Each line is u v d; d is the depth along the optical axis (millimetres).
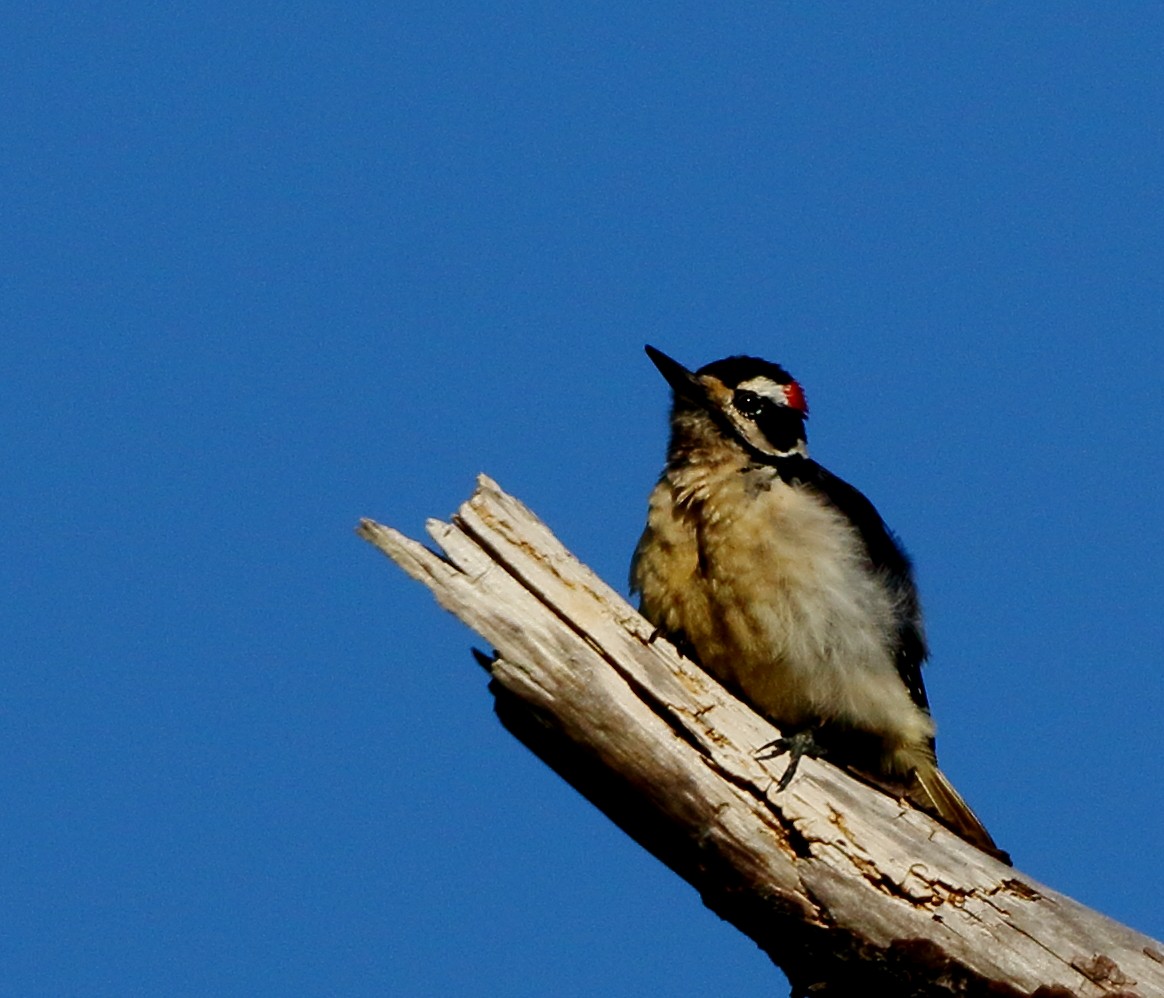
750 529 13281
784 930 11188
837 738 13766
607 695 10953
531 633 10898
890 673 13516
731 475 13586
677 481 13789
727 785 11102
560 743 11109
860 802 11180
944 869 11023
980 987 10820
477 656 11164
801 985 11414
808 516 13375
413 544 10969
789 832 11102
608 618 11078
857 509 14422
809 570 13211
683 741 11078
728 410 14195
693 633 13570
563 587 11031
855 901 10922
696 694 11156
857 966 11047
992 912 10930
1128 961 10773
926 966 10859
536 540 11055
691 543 13562
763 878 11078
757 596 13203
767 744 11211
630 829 11484
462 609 10875
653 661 11117
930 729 13727
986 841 11391
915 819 11250
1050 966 10789
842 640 13211
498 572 10930
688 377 14383
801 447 14875
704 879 11297
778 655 13219
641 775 11055
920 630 14469
